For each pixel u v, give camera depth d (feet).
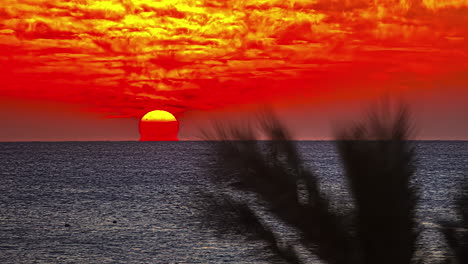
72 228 517.96
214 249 388.37
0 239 456.86
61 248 416.26
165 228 498.69
